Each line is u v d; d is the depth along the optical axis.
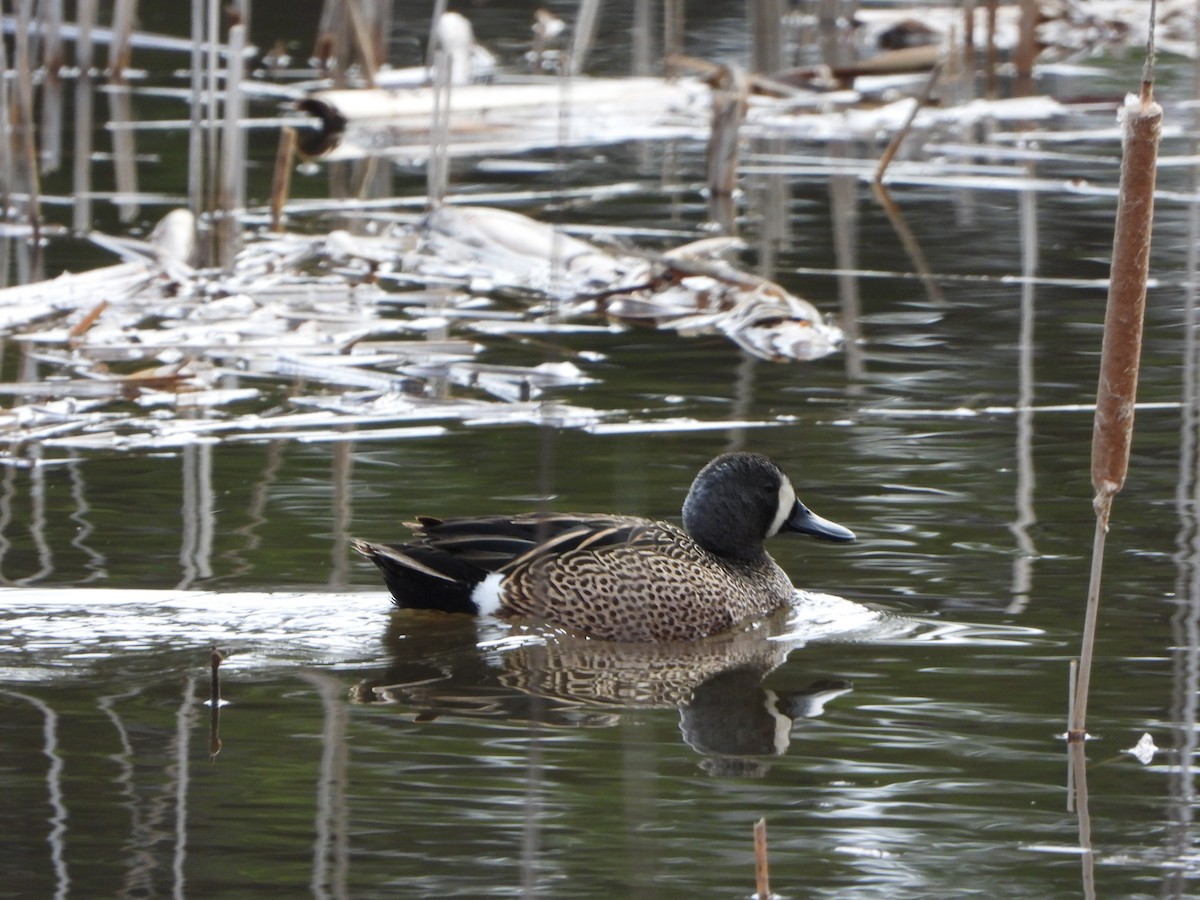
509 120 27.95
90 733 8.99
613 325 18.53
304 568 11.50
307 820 7.97
